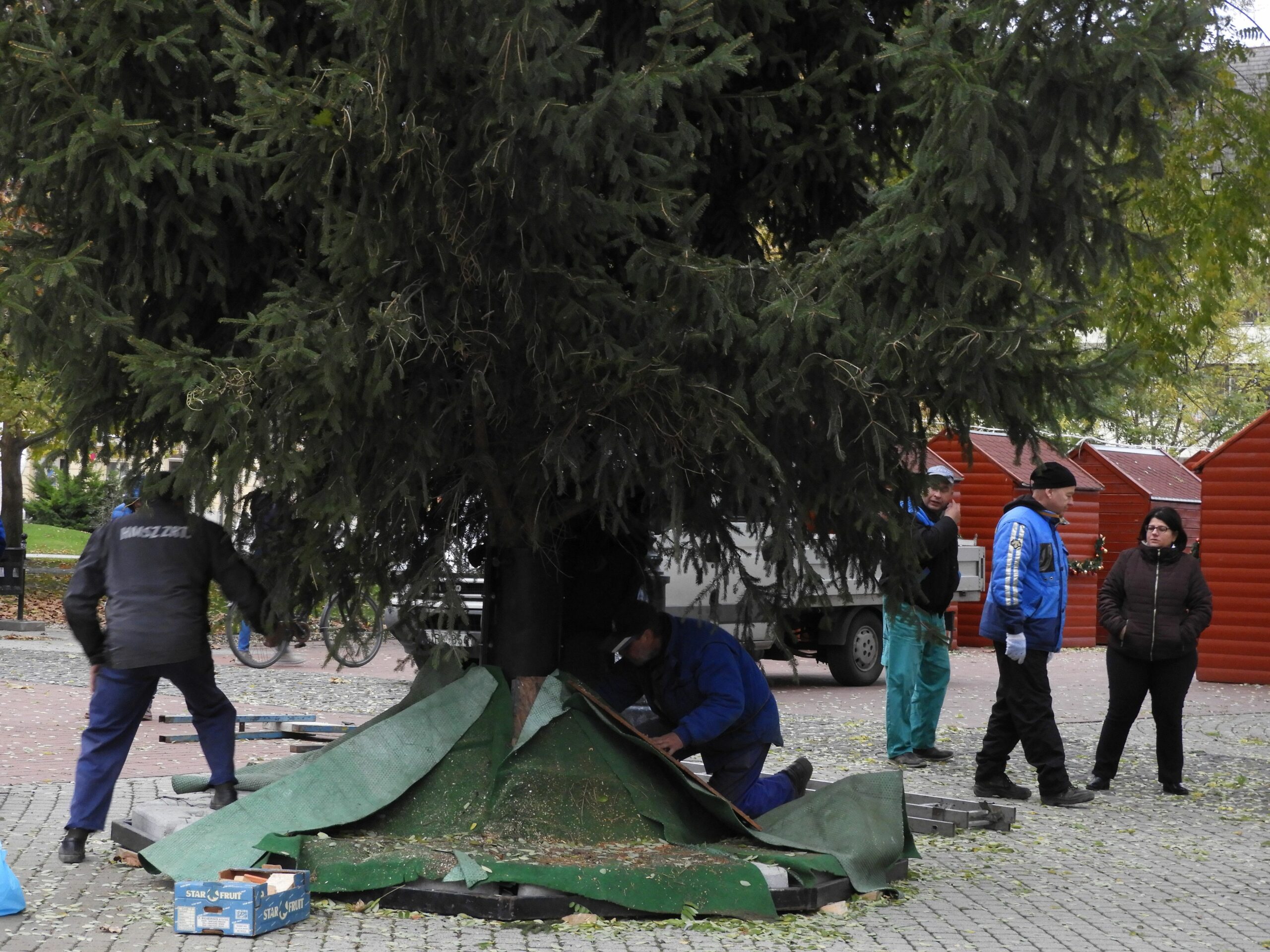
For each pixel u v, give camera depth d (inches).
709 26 216.7
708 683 265.1
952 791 378.9
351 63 214.2
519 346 230.8
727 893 224.1
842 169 261.4
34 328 219.0
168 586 256.4
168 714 474.9
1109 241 217.5
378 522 236.2
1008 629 358.3
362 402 214.7
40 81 217.9
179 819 257.0
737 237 275.1
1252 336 1400.1
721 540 259.3
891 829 259.3
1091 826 332.2
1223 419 1514.5
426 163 206.5
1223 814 355.6
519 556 258.5
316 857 229.5
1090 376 217.3
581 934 210.2
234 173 232.2
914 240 214.7
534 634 258.5
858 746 458.9
